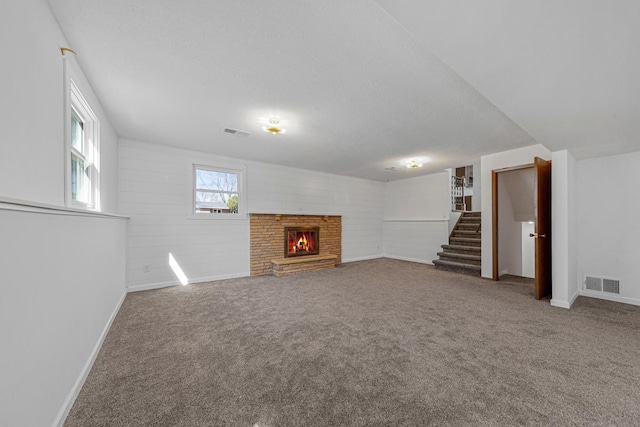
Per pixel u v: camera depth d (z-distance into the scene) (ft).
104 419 4.50
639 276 10.76
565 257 10.43
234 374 5.82
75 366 5.14
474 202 26.14
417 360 6.37
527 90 6.03
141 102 8.91
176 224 14.29
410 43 5.89
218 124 10.94
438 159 16.84
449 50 4.72
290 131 11.70
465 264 17.75
